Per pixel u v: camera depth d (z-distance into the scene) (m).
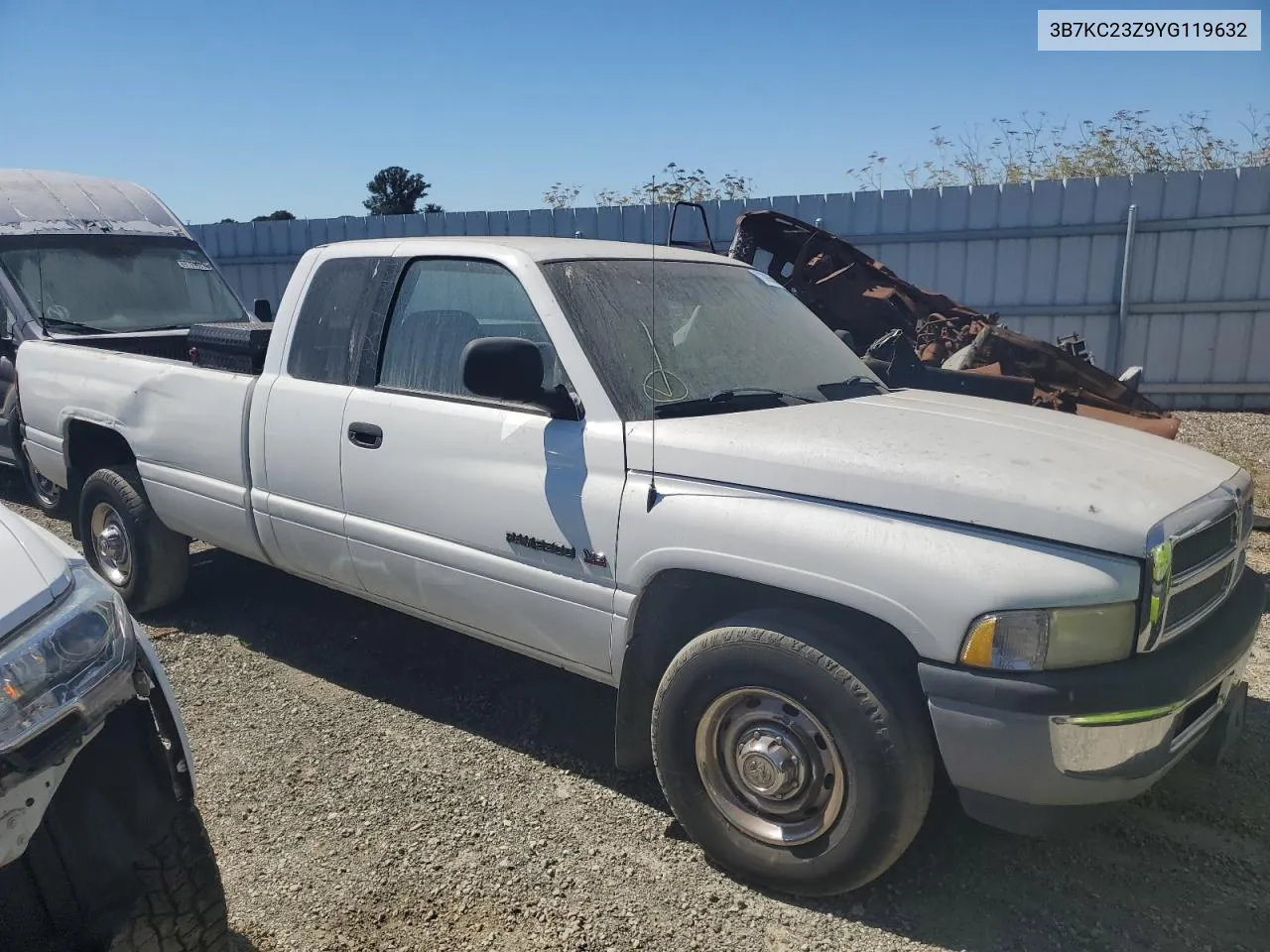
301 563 4.30
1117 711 2.49
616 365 3.33
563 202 13.02
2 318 7.34
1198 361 11.17
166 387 4.77
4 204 7.47
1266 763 3.74
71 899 2.22
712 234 12.22
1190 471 3.01
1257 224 10.59
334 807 3.48
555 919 2.89
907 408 3.47
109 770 2.27
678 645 3.24
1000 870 3.11
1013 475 2.71
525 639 3.54
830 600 2.74
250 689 4.42
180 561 5.21
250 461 4.35
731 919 2.89
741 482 2.94
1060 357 6.60
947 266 11.73
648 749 3.34
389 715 4.18
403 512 3.75
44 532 2.53
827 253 7.56
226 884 3.05
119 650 2.21
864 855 2.77
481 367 3.12
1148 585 2.54
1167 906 2.94
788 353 3.83
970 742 2.56
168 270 7.95
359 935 2.83
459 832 3.33
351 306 4.06
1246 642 2.92
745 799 3.02
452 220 13.25
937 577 2.58
